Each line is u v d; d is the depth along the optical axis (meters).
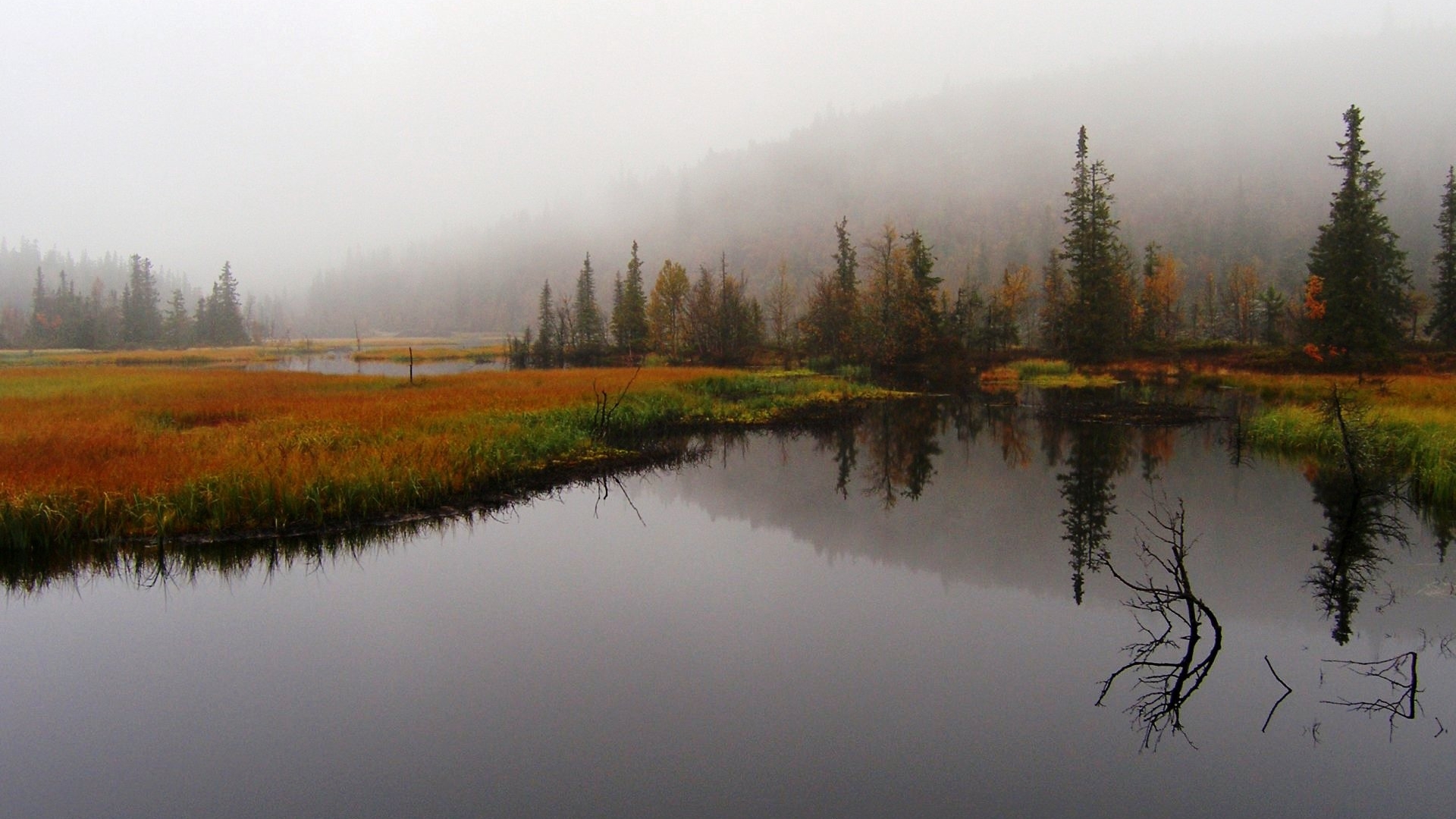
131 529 11.34
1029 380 45.62
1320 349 40.06
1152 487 17.27
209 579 10.41
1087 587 10.69
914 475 19.22
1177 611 9.73
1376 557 11.80
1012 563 11.83
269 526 12.13
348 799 5.65
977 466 20.41
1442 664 8.05
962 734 6.73
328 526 12.48
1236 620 9.39
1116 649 8.62
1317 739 6.62
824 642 8.77
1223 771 6.15
